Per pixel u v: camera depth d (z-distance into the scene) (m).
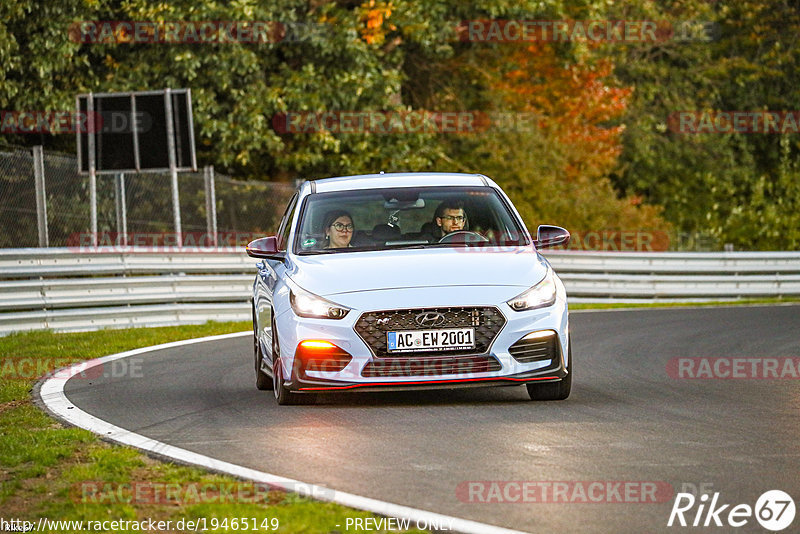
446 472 20.31
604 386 31.52
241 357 40.19
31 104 73.12
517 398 29.06
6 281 51.28
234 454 22.42
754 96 135.88
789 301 74.94
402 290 27.39
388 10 79.31
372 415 26.70
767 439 23.11
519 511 17.55
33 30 72.38
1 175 57.72
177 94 58.34
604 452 21.83
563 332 27.89
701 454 21.58
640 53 132.62
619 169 125.44
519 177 94.88
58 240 60.06
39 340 45.66
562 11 94.38
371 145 83.88
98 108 58.69
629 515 17.25
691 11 132.00
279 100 76.94
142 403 29.64
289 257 30.30
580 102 107.38
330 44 79.12
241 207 69.88
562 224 95.00
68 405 29.39
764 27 135.00
